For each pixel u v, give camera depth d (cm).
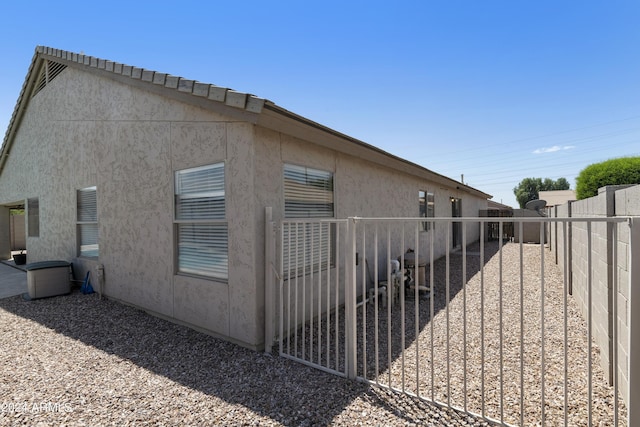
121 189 593
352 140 549
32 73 857
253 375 343
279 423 259
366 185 679
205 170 467
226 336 439
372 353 396
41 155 868
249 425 258
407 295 661
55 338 461
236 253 424
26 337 466
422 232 990
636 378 205
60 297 666
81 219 730
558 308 547
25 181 970
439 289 710
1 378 346
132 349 419
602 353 329
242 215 417
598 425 246
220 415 272
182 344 431
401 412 269
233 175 425
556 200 2688
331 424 255
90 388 322
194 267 488
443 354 383
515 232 1678
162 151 519
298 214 496
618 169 671
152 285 541
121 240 597
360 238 648
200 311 470
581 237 509
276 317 441
